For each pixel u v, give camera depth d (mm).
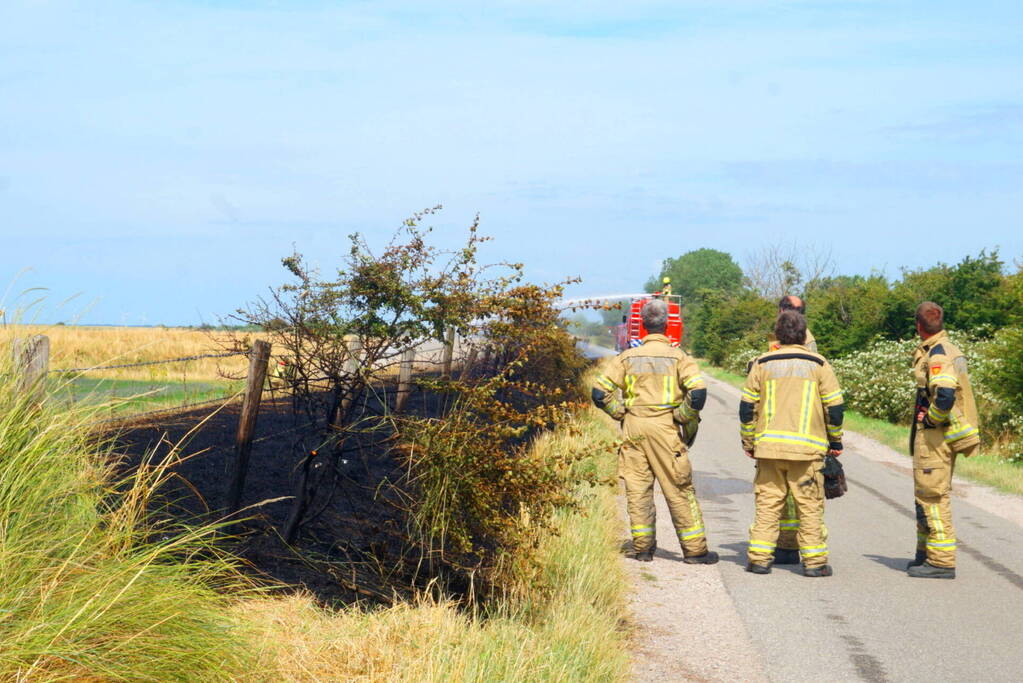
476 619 5176
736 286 110938
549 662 4535
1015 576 7570
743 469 13336
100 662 3387
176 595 3795
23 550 3705
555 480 5797
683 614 6328
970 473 13828
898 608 6559
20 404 4125
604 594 6176
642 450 7777
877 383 23344
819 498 7449
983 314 28266
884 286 32375
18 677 3195
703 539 7785
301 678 4027
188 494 6121
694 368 7691
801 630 6020
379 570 5785
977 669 5336
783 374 7441
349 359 6031
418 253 5980
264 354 6004
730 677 5137
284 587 5176
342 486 6672
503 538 5891
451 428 5812
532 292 6043
